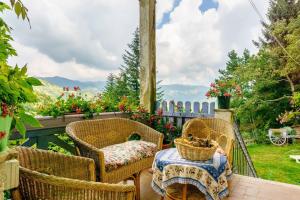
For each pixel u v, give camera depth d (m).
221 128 3.74
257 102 20.72
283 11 23.28
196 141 2.72
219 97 4.31
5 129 1.16
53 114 3.40
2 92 1.09
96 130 3.57
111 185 1.38
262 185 3.62
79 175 1.91
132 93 14.04
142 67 5.13
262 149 17.55
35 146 3.19
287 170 11.70
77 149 2.85
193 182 2.45
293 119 19.38
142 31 5.06
